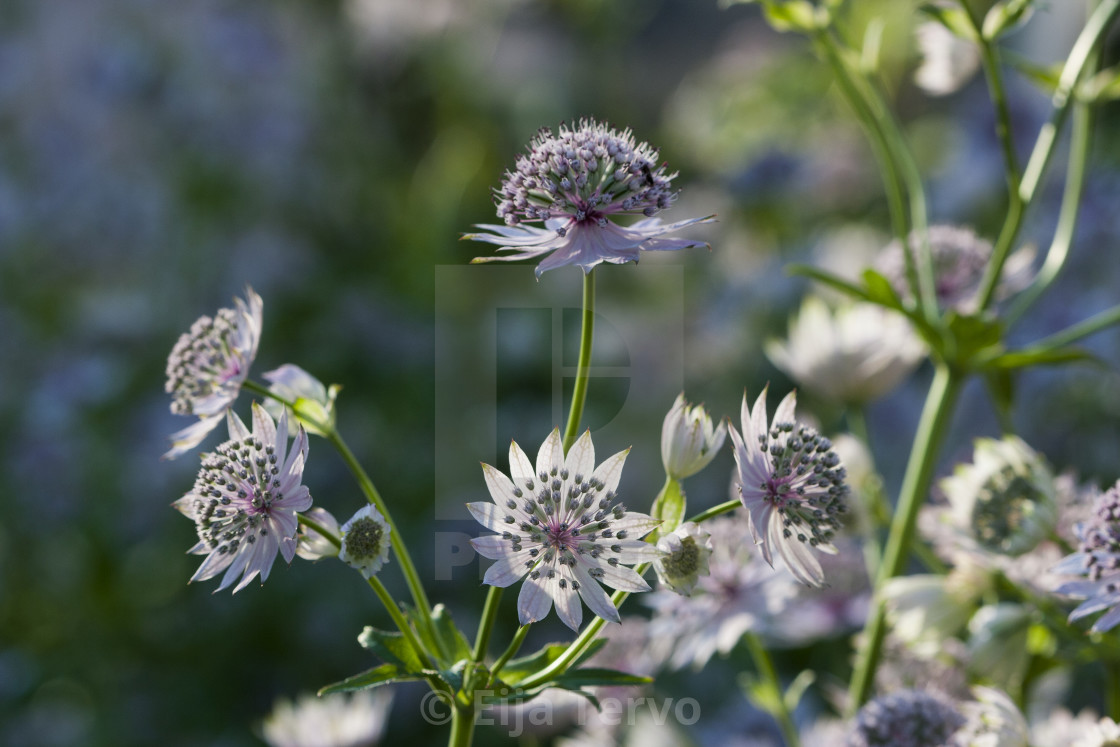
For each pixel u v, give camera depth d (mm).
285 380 564
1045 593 617
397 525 1159
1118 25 1183
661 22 2461
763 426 538
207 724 1071
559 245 545
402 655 535
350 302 1326
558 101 1855
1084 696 792
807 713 708
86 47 1346
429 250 1465
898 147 668
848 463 651
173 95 1351
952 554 633
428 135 1808
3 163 1304
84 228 1288
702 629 616
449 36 1782
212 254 1313
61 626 1145
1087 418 1051
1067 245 655
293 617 1115
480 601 1099
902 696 597
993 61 625
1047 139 637
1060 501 623
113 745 1051
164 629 1135
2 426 1169
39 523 1145
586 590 525
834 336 684
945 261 677
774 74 1797
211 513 532
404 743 1038
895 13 1586
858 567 674
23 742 1054
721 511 538
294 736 650
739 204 1500
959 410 1104
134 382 1213
